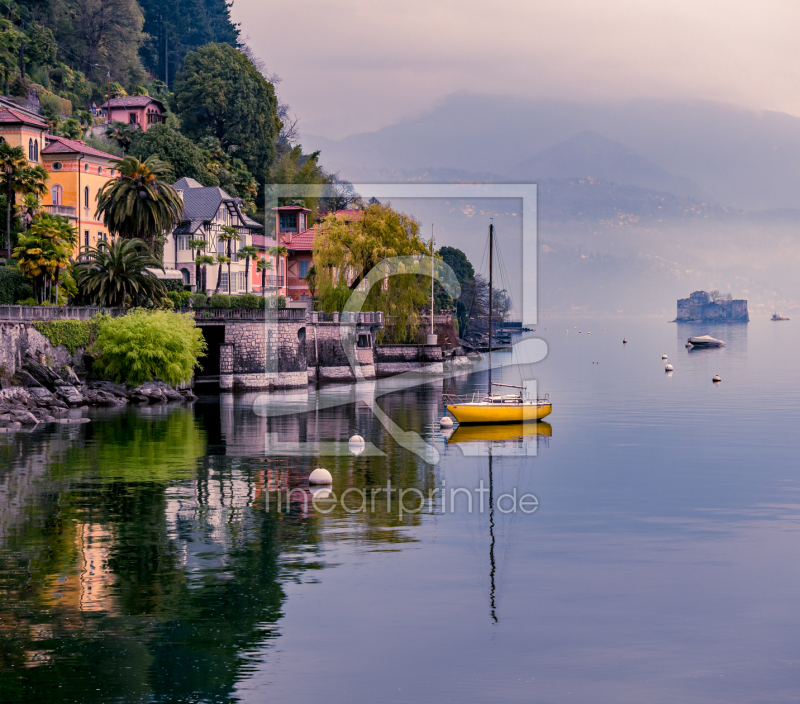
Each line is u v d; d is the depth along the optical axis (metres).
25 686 27.20
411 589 35.66
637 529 45.28
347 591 35.28
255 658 29.34
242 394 98.94
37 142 115.12
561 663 29.23
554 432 79.75
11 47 156.88
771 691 27.52
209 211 133.00
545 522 46.44
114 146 156.12
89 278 92.94
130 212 97.19
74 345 87.06
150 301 96.81
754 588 36.28
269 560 38.84
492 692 27.28
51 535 42.00
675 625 32.44
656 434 79.12
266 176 181.75
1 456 60.41
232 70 179.25
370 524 45.12
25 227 100.31
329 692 27.14
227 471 56.78
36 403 78.69
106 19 198.38
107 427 73.38
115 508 46.91
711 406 103.81
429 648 30.27
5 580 35.91
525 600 34.69
